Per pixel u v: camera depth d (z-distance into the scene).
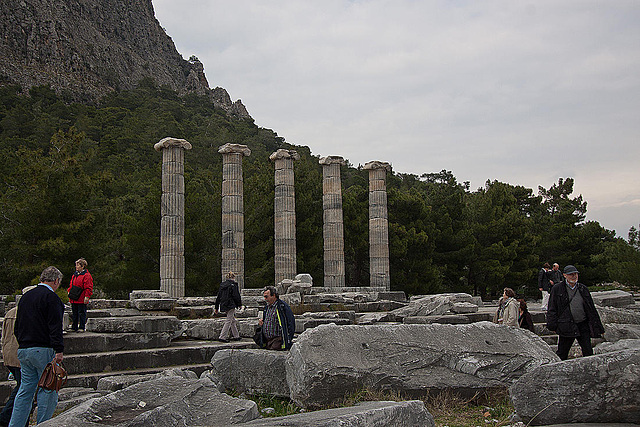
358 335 9.22
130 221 34.44
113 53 187.75
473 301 23.70
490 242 43.19
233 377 9.85
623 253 41.22
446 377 8.73
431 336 9.52
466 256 40.16
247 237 35.22
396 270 37.97
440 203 43.03
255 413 7.29
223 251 27.66
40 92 135.75
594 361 6.62
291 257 28.88
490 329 10.05
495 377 8.84
